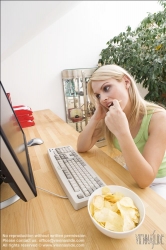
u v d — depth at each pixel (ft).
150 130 2.22
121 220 1.09
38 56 5.37
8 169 1.02
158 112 2.32
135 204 1.26
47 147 2.75
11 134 1.31
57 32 5.47
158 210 1.35
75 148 2.67
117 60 5.89
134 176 1.63
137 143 2.42
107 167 2.06
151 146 1.92
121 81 2.17
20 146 1.66
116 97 2.09
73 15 5.60
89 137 2.46
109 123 1.80
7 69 5.04
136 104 2.37
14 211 1.45
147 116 2.33
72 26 5.69
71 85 5.93
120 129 1.71
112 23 6.48
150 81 5.46
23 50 5.08
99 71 2.10
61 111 6.27
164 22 5.26
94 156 2.36
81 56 6.14
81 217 1.34
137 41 5.75
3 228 1.29
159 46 5.24
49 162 2.25
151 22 5.63
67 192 1.56
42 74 5.59
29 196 1.28
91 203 1.24
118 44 6.48
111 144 2.86
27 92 5.51
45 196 1.61
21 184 1.16
